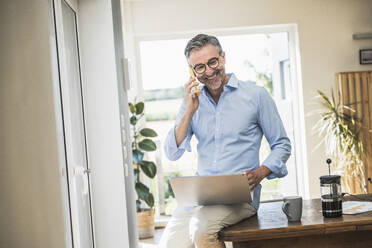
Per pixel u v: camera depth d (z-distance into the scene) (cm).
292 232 213
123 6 575
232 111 255
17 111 204
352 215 228
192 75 257
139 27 587
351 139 551
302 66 592
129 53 585
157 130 605
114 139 283
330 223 213
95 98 283
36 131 204
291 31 603
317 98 591
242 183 217
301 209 223
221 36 601
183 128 260
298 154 607
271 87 607
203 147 264
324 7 591
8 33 203
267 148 596
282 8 589
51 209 205
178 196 241
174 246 239
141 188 540
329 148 572
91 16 284
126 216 284
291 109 609
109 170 284
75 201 236
